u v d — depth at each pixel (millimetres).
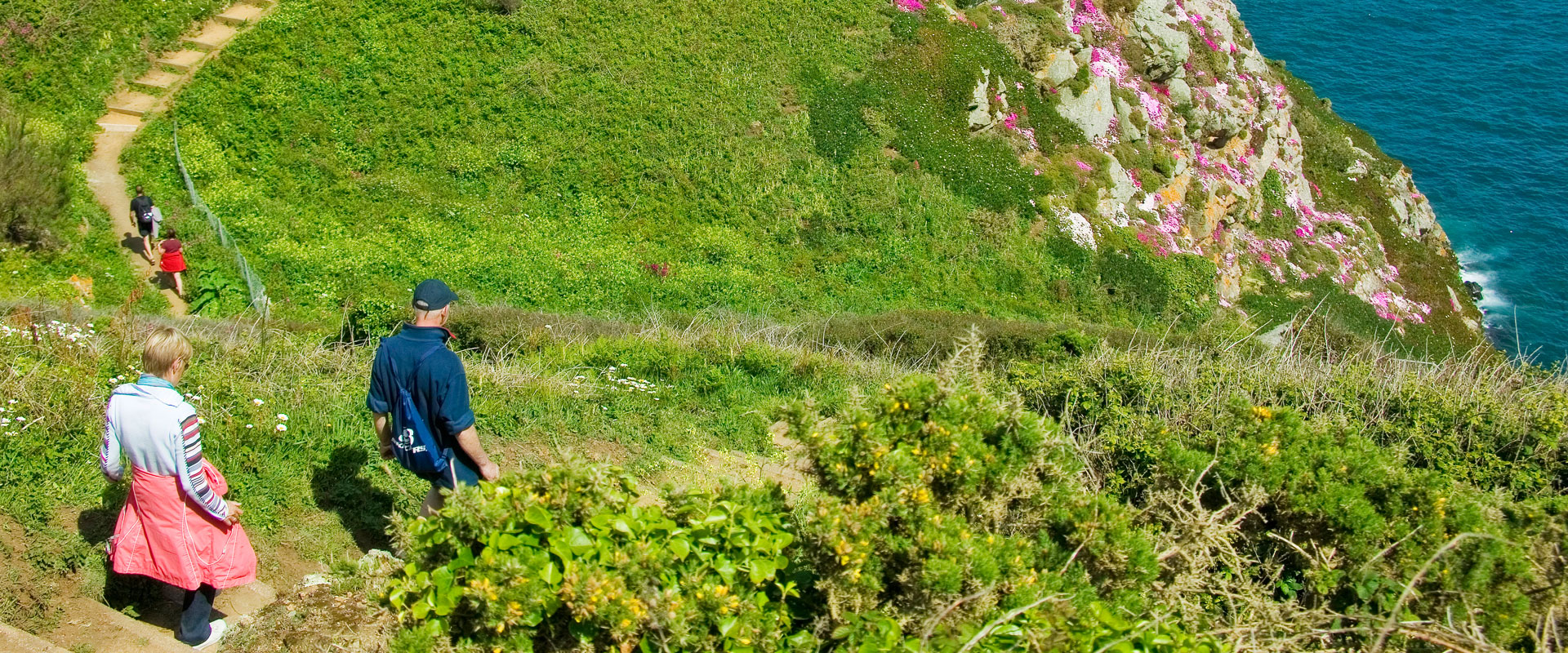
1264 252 30516
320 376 8570
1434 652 4043
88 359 7988
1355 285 31438
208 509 4828
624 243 20688
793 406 4301
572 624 3578
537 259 19156
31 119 19109
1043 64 27453
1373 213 36562
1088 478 5949
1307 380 7746
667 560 3664
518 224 20547
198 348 9031
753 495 4176
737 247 21016
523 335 12594
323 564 5805
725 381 9984
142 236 16953
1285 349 9016
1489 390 7566
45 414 6465
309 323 14156
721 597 3529
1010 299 22203
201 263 16594
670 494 3971
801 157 23297
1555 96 54688
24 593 5086
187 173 18656
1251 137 32719
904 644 3488
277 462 6621
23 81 19984
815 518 3848
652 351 10727
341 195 20000
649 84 23750
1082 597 3926
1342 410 7242
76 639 4875
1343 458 4895
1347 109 53750
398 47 22922
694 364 10422
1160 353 8289
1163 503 4828
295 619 4895
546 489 3842
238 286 16406
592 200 21547
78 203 17375
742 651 3512
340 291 16828
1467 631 4027
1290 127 34875
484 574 3527
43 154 17328
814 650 3674
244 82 21219
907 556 3814
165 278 16469
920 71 25641
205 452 6570
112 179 18547
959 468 4109
